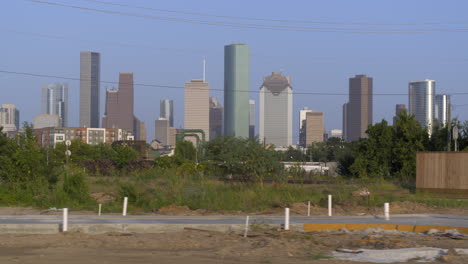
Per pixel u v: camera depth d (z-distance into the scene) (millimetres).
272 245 14891
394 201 28453
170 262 12461
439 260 13062
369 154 57062
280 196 28469
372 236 16828
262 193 28484
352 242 15859
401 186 39594
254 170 34031
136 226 17859
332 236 17203
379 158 56281
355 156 58469
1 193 26922
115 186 34594
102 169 53188
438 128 56125
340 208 25656
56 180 29172
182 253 13789
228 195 27359
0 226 17047
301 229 18812
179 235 16672
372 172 55594
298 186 31609
